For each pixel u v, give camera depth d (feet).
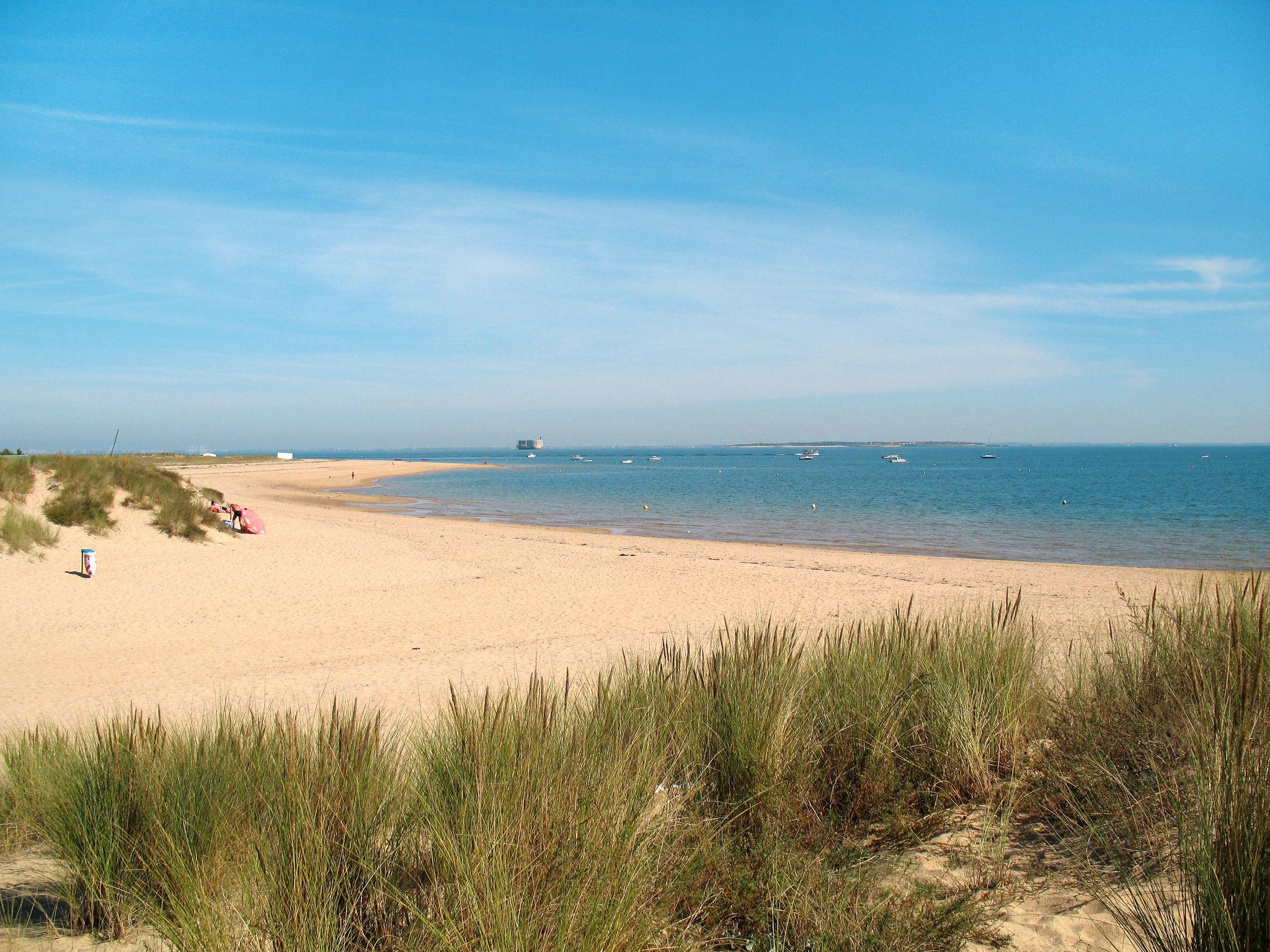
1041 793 11.23
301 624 39.60
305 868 7.93
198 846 9.29
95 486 57.31
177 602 42.98
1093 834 9.85
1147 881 8.83
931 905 8.45
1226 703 8.97
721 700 12.75
